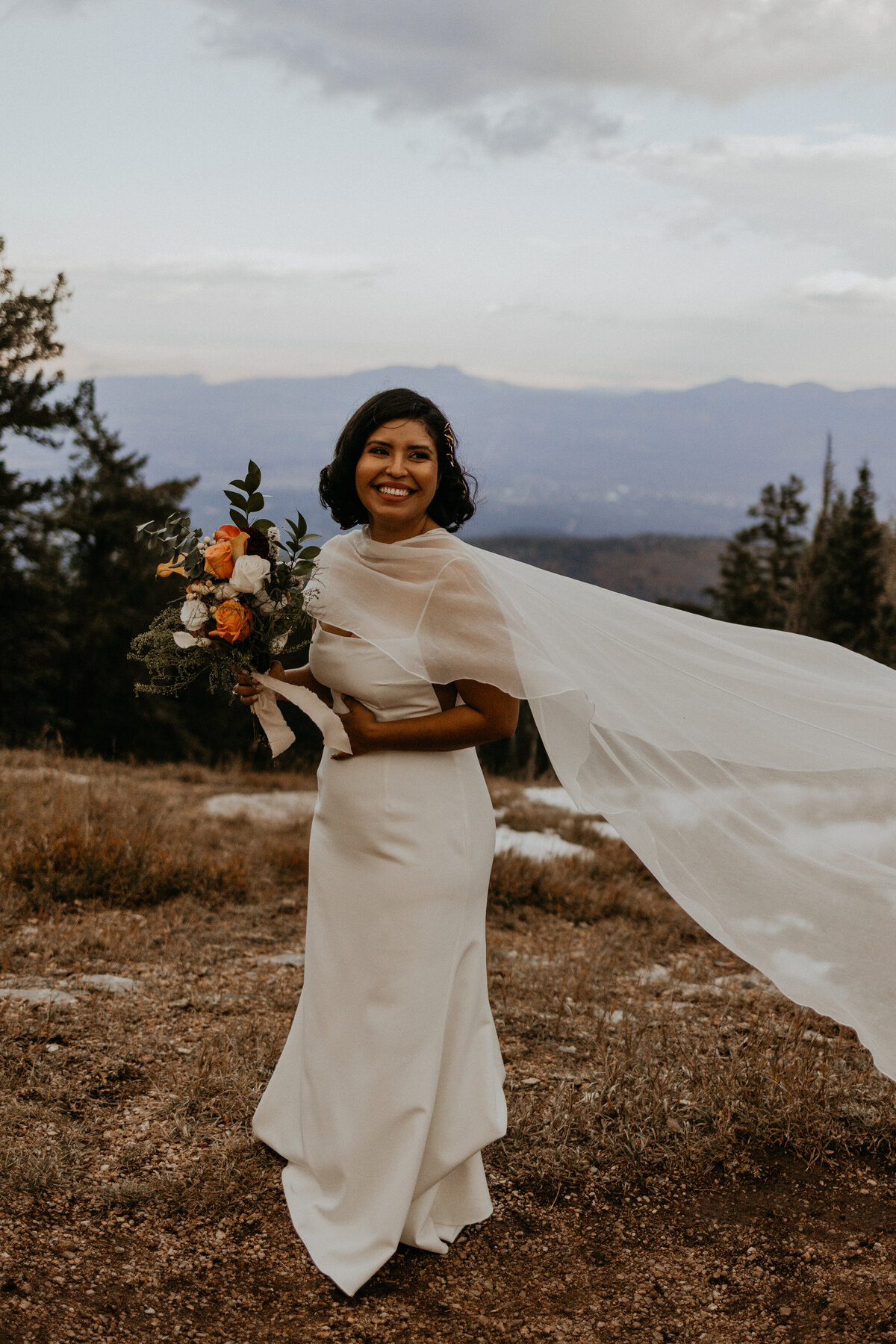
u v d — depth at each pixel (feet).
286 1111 10.82
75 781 34.37
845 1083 13.37
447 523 10.62
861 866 10.29
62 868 21.74
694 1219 10.55
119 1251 9.37
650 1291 9.38
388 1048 9.47
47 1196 10.00
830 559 119.85
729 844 10.36
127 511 108.58
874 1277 9.55
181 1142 11.28
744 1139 12.03
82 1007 14.90
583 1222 10.48
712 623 11.70
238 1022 14.88
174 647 9.92
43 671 93.76
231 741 116.06
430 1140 9.66
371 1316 8.82
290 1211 9.99
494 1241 10.11
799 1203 10.86
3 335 83.56
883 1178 11.35
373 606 9.64
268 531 9.61
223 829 30.73
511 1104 12.69
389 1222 9.23
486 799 10.36
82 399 106.22
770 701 10.69
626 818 10.27
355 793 9.71
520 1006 16.38
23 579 88.94
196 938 19.17
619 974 18.67
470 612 9.32
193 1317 8.63
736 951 10.31
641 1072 13.48
